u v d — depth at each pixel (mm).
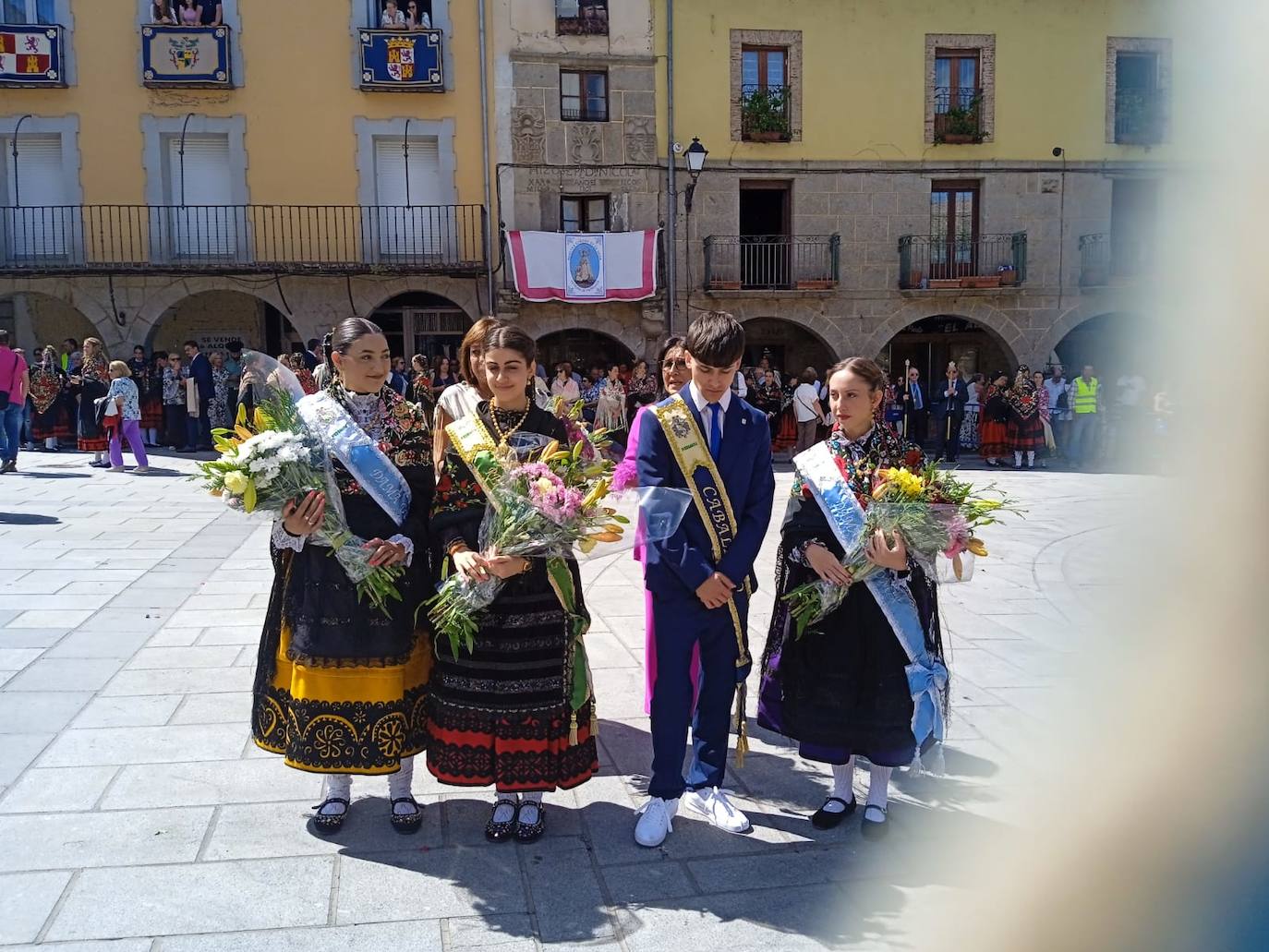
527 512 3061
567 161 18266
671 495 3248
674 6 18312
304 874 3100
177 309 19219
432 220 18219
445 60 17969
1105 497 12203
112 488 11555
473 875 3121
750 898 3016
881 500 3203
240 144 17734
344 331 3258
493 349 3242
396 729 3252
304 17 17719
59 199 17797
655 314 18406
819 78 18828
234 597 6457
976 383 18578
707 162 18594
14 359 12750
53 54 17109
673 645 3373
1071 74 19266
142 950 2672
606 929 2830
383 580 3180
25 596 6422
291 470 3072
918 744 3365
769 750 4250
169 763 3904
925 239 19219
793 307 19016
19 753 3963
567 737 3332
